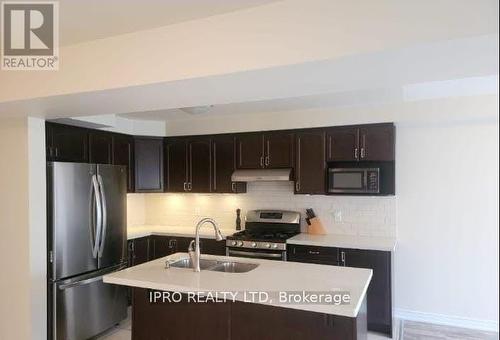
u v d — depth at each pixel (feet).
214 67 5.94
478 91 11.20
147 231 15.70
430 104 12.29
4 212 10.48
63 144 12.14
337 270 8.86
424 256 13.19
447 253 12.87
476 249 12.50
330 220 14.61
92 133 13.43
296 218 14.93
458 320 12.71
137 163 15.64
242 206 16.16
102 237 11.99
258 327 7.49
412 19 4.82
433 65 5.63
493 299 12.28
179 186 16.15
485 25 4.49
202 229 16.16
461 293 12.69
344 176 13.39
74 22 6.11
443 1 4.67
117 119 14.89
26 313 10.14
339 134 13.53
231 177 15.15
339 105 13.16
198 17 5.99
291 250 13.35
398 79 6.42
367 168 13.14
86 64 6.96
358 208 14.19
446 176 12.87
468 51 5.05
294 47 5.45
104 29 6.39
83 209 11.41
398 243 13.56
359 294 7.13
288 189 15.35
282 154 14.42
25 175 10.18
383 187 13.47
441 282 12.94
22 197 10.22
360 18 5.08
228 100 8.00
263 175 14.46
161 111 13.92
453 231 12.79
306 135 14.03
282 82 6.48
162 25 6.26
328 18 5.26
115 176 12.66
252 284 7.73
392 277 12.32
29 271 10.12
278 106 13.30
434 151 13.03
